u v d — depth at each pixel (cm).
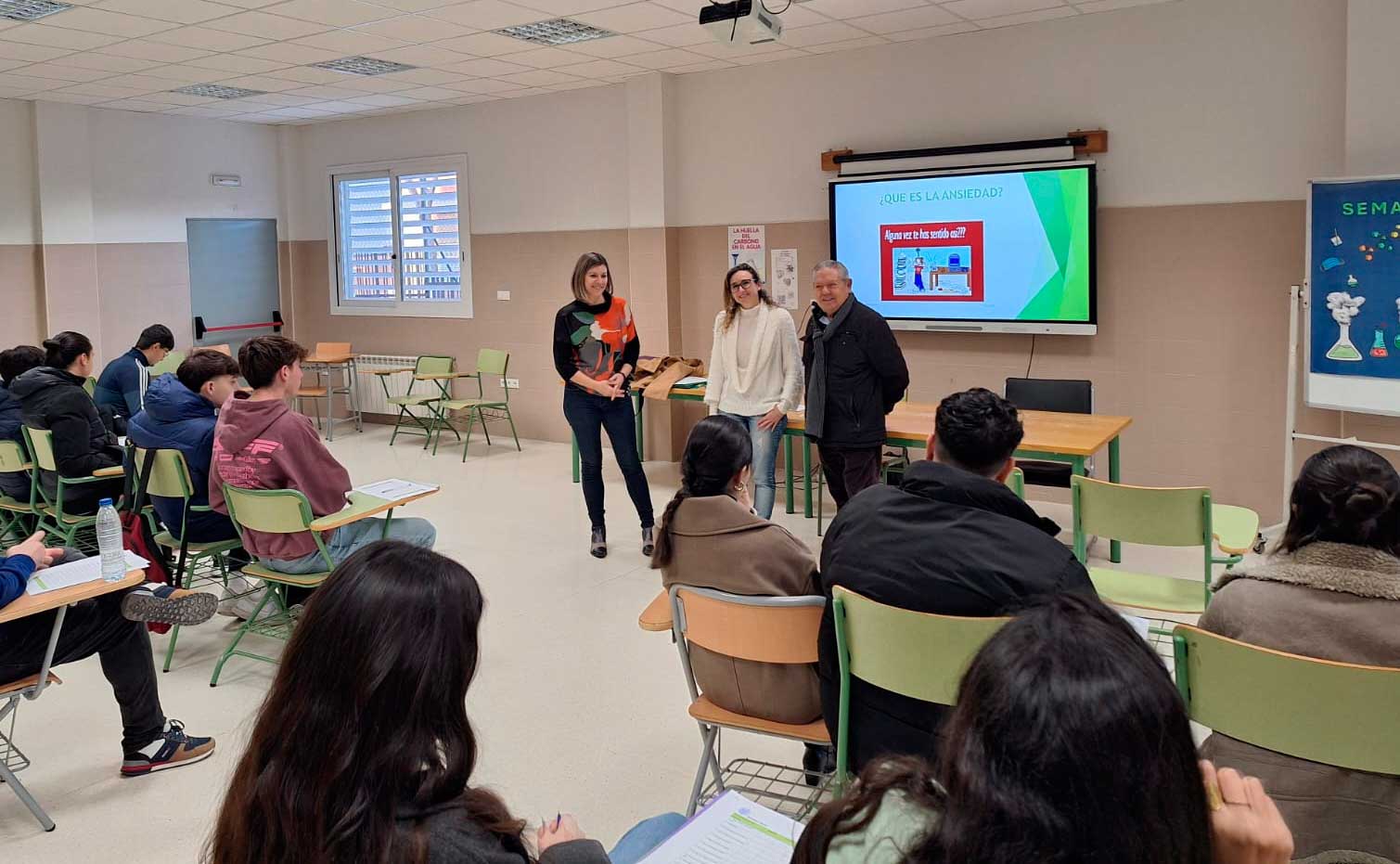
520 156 844
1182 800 75
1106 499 345
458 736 116
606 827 274
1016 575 191
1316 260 468
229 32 582
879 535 207
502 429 900
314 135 977
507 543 555
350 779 106
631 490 532
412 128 909
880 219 659
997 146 609
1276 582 188
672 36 610
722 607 237
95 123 848
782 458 729
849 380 485
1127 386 596
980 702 79
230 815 112
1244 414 562
